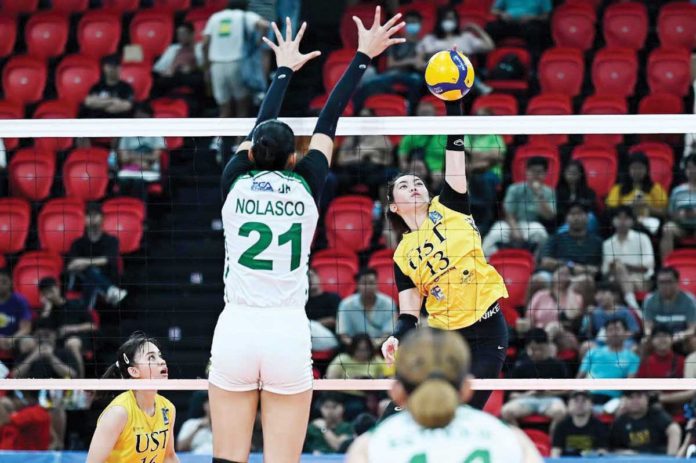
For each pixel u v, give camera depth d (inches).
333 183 601.3
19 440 502.3
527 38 729.6
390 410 312.0
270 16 673.6
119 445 341.1
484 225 581.3
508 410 502.6
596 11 746.8
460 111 308.5
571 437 494.3
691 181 596.7
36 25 759.7
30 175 641.0
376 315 529.7
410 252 313.0
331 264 571.2
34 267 577.6
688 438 489.1
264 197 263.1
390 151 604.4
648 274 555.8
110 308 567.2
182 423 534.0
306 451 489.7
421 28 711.7
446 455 183.0
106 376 351.3
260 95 657.6
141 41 743.7
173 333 566.9
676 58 707.4
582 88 711.7
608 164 616.1
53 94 728.3
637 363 514.3
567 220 564.4
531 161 588.7
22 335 546.9
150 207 618.8
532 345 514.0
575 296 537.6
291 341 262.2
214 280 600.4
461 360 187.0
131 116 669.9
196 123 309.4
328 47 741.9
